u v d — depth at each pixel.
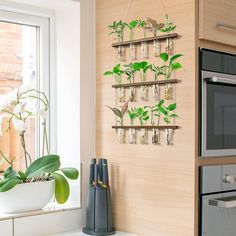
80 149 2.24
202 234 1.88
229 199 1.93
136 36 2.11
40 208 2.13
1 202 2.02
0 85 2.27
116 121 2.19
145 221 2.05
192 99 1.88
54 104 2.39
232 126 2.04
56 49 2.39
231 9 2.03
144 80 2.07
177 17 1.94
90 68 2.29
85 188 2.26
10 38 2.31
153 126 2.01
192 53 1.88
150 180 2.03
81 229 2.22
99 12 2.29
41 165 2.12
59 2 2.22
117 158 2.19
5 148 2.26
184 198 1.90
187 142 1.90
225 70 2.01
